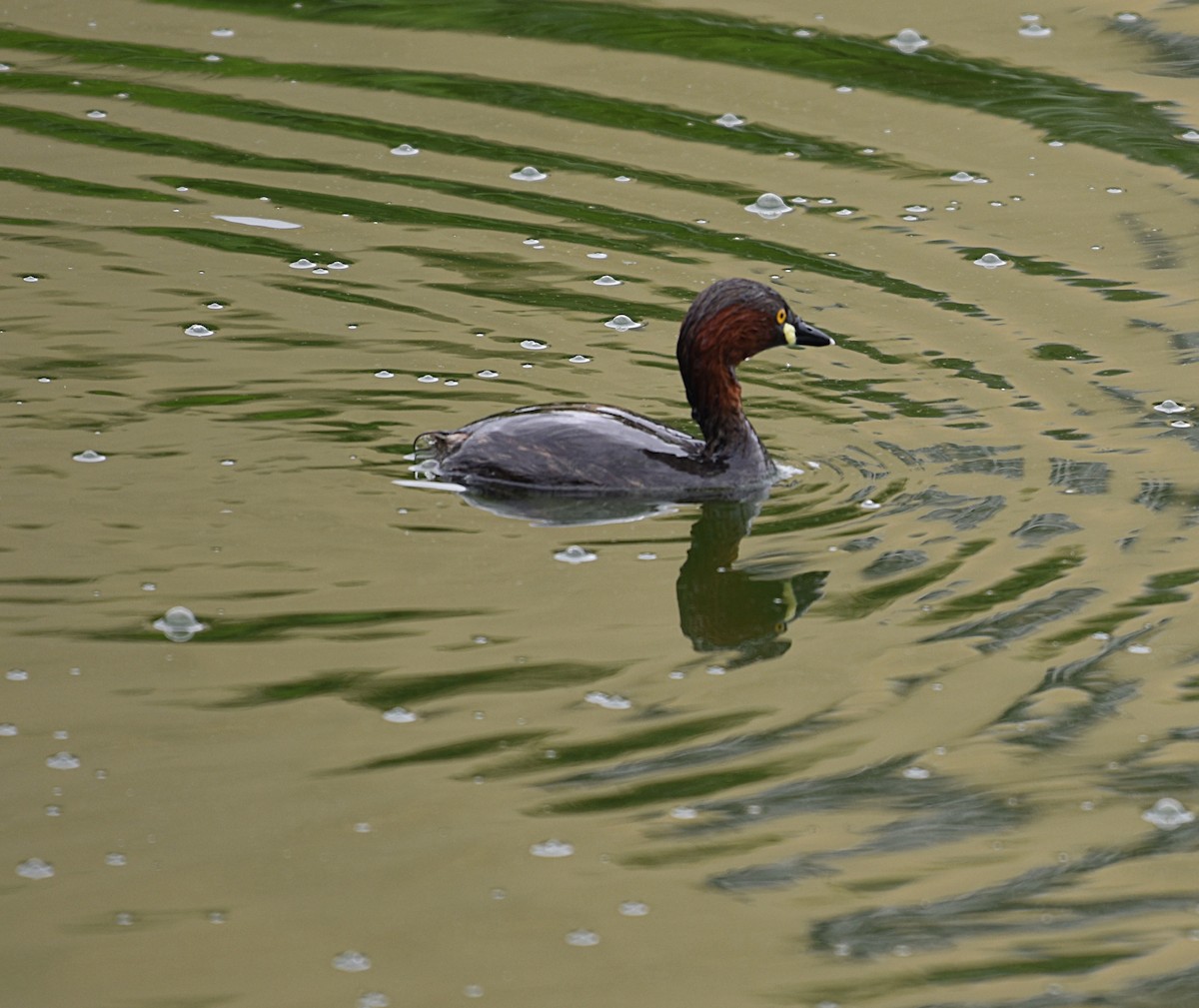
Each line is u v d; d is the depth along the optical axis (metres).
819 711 10.15
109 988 7.88
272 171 18.52
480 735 9.85
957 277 16.39
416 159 18.84
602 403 14.20
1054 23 22.08
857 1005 7.89
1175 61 20.86
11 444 13.08
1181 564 11.70
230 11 22.81
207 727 9.85
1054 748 9.84
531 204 17.88
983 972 8.11
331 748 9.70
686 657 10.66
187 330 15.18
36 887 8.55
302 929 8.30
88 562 11.54
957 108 19.88
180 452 13.09
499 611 11.13
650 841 9.00
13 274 16.12
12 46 21.62
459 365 14.77
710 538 12.16
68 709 9.98
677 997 7.92
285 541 11.92
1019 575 11.62
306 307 15.71
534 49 21.59
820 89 20.41
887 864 8.88
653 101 20.16
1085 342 15.20
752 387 14.62
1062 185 18.17
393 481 12.83
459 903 8.52
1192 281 16.22
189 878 8.63
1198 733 9.95
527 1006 7.84
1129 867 8.88
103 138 19.20
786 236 17.20
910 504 12.63
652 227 17.39
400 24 22.41
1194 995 7.95
